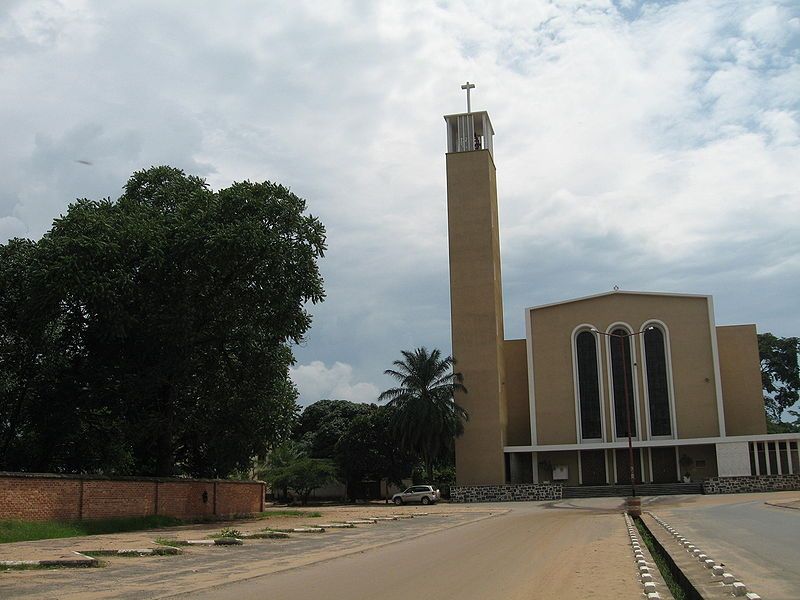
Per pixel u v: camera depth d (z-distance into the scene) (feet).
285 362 129.39
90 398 113.29
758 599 33.73
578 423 230.68
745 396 232.32
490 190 241.55
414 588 41.91
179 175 133.59
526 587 41.68
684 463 222.07
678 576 46.85
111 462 127.03
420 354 227.61
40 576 50.08
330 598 38.78
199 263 109.50
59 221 107.04
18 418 121.19
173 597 40.29
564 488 215.10
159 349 114.42
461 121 251.19
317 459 254.88
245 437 125.18
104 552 64.23
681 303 231.30
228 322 117.80
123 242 106.52
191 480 116.16
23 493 84.38
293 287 114.21
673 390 226.58
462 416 227.20
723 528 81.41
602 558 56.70
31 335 109.29
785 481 196.65
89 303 102.83
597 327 235.40
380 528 99.86
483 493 213.46
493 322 232.94
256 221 110.73
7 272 111.24
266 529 94.68
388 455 246.68
